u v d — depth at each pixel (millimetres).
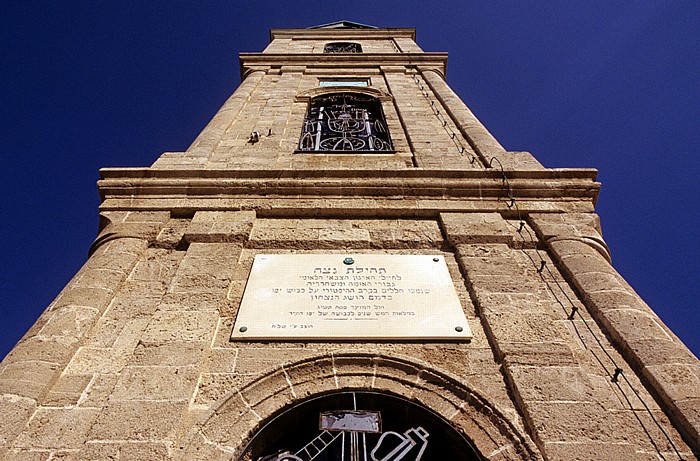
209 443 4277
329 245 6621
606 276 6094
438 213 7277
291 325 5367
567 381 4746
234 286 5961
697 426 4328
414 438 4633
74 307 5465
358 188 7555
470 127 10312
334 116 12320
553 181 7738
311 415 4812
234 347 5188
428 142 9828
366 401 4836
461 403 4668
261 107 12055
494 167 8273
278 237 6742
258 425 4480
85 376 4898
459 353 5160
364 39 21281
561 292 6051
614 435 4289
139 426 4285
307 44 20297
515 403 4656
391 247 6637
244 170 7789
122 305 5734
